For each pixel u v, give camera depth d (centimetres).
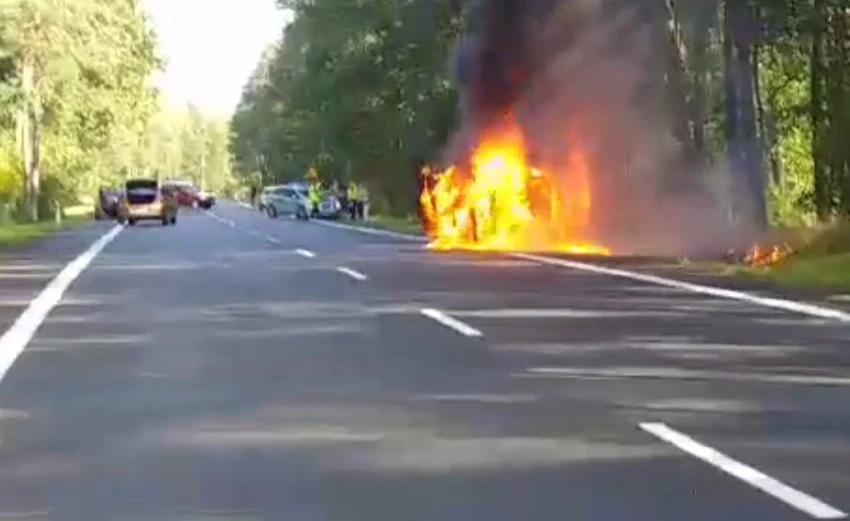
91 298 2234
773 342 1566
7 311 2020
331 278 2614
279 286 2430
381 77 6494
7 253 3809
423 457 932
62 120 7962
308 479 869
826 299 2106
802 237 3134
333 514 778
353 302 2089
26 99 5781
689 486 842
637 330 1691
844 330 1689
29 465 920
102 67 7519
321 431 1030
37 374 1348
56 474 892
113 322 1842
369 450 957
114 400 1184
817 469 889
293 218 8206
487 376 1306
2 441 1004
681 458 926
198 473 891
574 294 2208
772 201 4256
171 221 7106
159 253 3709
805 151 4438
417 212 6644
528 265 2972
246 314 1927
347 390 1227
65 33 7150
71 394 1220
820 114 3516
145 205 6931
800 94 4144
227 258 3388
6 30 5625
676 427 1040
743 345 1538
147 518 776
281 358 1450
